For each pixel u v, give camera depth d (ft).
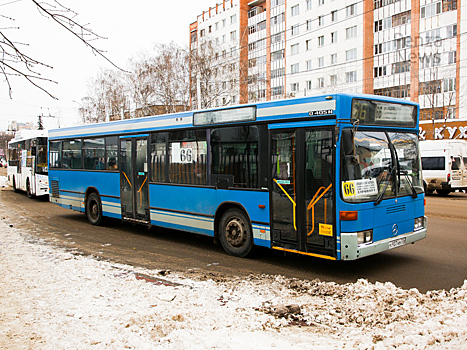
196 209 27.63
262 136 23.13
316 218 20.38
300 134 21.08
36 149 61.11
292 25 160.04
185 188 28.40
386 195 21.01
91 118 150.92
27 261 22.74
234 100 143.02
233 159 24.93
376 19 135.85
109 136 36.19
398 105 22.29
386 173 21.20
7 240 29.76
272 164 22.56
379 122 21.18
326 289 18.02
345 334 13.07
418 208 23.06
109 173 36.17
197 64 121.19
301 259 24.48
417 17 125.29
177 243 29.89
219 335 12.59
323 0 147.33
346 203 19.25
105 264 22.33
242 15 185.98
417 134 23.72
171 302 15.76
